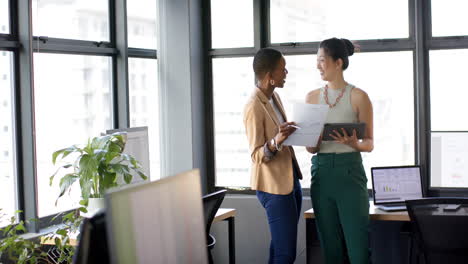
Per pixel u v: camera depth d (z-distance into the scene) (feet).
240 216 17.70
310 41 17.42
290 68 17.61
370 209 14.16
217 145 18.29
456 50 16.16
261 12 17.69
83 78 14.25
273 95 12.46
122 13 15.07
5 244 10.41
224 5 17.93
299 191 12.59
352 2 16.98
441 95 16.33
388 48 16.66
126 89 15.21
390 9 16.71
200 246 4.91
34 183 12.17
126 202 3.77
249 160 18.04
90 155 11.45
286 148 12.03
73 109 13.93
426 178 16.38
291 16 17.53
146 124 16.63
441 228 11.66
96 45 14.55
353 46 13.33
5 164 12.10
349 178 12.25
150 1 16.76
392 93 16.79
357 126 11.96
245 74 17.92
